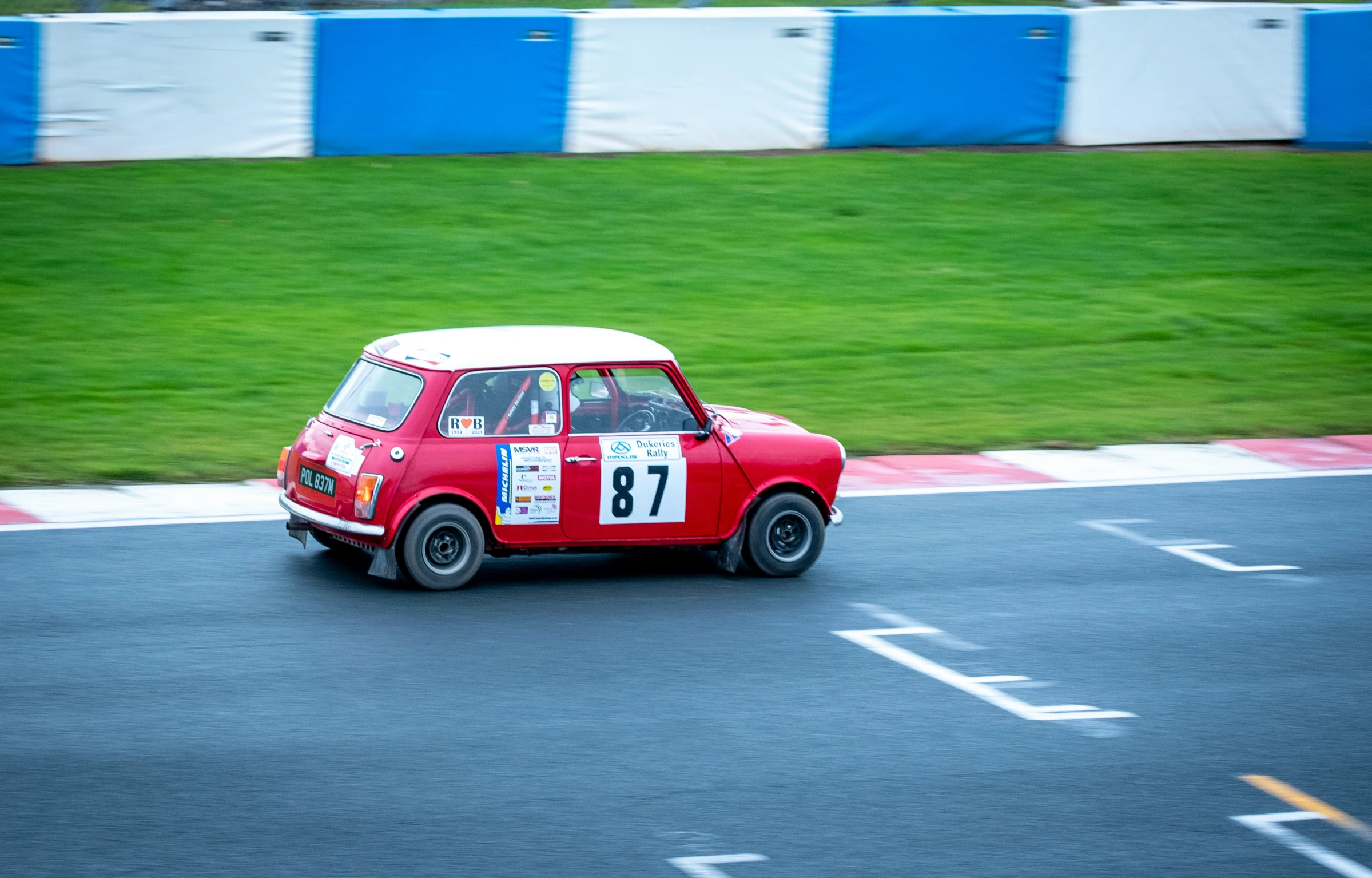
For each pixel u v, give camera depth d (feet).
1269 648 61.21
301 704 51.06
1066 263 133.39
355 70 142.51
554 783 45.98
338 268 120.67
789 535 67.51
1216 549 74.84
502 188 139.64
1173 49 163.02
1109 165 157.99
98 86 136.15
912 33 155.84
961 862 42.16
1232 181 155.84
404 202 134.82
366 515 61.00
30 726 48.29
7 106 134.10
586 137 150.10
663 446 64.75
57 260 117.50
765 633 60.34
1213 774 48.96
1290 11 165.48
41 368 96.99
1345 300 129.18
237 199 132.46
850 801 45.65
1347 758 50.67
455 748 48.16
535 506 63.05
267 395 94.79
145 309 110.22
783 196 143.23
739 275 125.49
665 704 52.54
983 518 78.54
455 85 145.28
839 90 155.43
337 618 59.41
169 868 39.81
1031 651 59.62
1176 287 129.90
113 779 44.88
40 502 73.61
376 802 44.19
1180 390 106.42
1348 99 168.35
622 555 70.79
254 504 75.25
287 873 39.83
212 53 138.51
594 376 64.13
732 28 151.02
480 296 116.67
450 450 61.77
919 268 130.00
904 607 64.28
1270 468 90.38
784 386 101.45
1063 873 41.88
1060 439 94.27
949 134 159.53
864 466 87.35
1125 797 46.96
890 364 108.06
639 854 41.75
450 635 58.18
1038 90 160.76
